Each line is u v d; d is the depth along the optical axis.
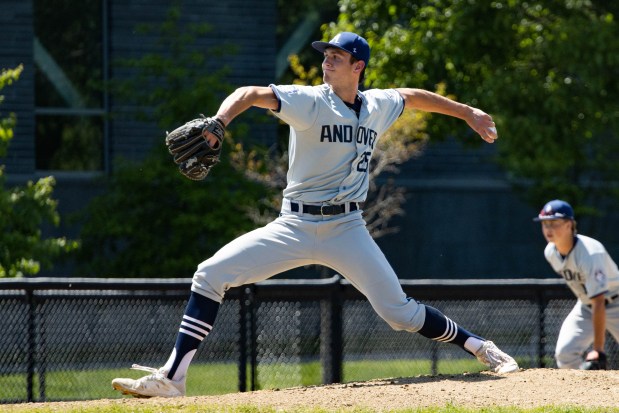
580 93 43.91
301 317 28.61
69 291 27.08
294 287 28.45
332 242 19.55
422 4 46.50
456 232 61.62
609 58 42.44
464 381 20.73
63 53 57.97
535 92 43.53
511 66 45.44
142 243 51.97
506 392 19.56
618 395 19.38
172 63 53.47
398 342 29.33
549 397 19.14
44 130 58.03
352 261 19.59
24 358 26.69
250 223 50.69
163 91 52.88
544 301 29.97
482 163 61.94
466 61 44.75
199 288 19.45
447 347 29.81
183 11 57.62
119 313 27.59
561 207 27.11
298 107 18.77
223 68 53.91
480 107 45.06
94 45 58.09
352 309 28.89
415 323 20.30
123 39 57.38
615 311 28.30
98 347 27.33
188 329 19.42
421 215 61.34
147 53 57.31
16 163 56.62
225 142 51.62
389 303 19.92
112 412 17.55
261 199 51.81
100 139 58.53
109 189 54.75
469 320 29.36
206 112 52.25
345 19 47.84
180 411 17.44
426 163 61.28
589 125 44.66
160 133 54.41
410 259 61.28
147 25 55.28
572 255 27.33
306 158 19.33
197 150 17.73
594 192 58.09
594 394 19.47
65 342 27.06
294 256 19.59
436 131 48.09
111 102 58.06
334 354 28.56
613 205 59.53
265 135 56.75
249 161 51.34
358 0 47.28
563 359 28.59
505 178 61.69
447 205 61.53
